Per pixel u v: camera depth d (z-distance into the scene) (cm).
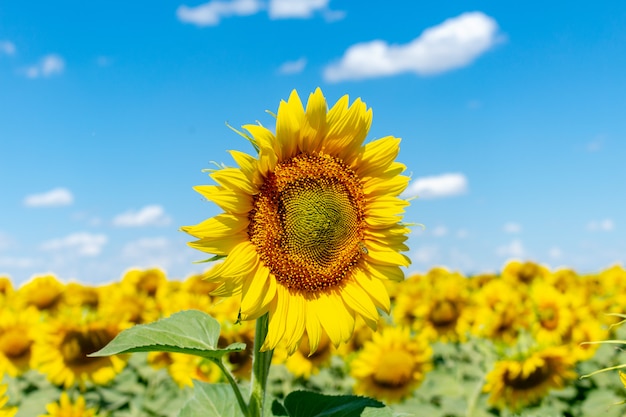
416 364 904
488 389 790
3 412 579
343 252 401
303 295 394
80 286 1301
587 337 952
